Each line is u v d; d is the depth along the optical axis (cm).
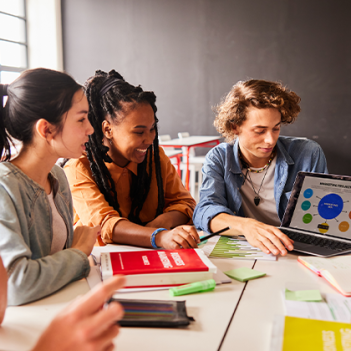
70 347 33
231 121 133
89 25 573
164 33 547
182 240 98
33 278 72
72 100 86
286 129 518
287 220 117
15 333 61
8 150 87
